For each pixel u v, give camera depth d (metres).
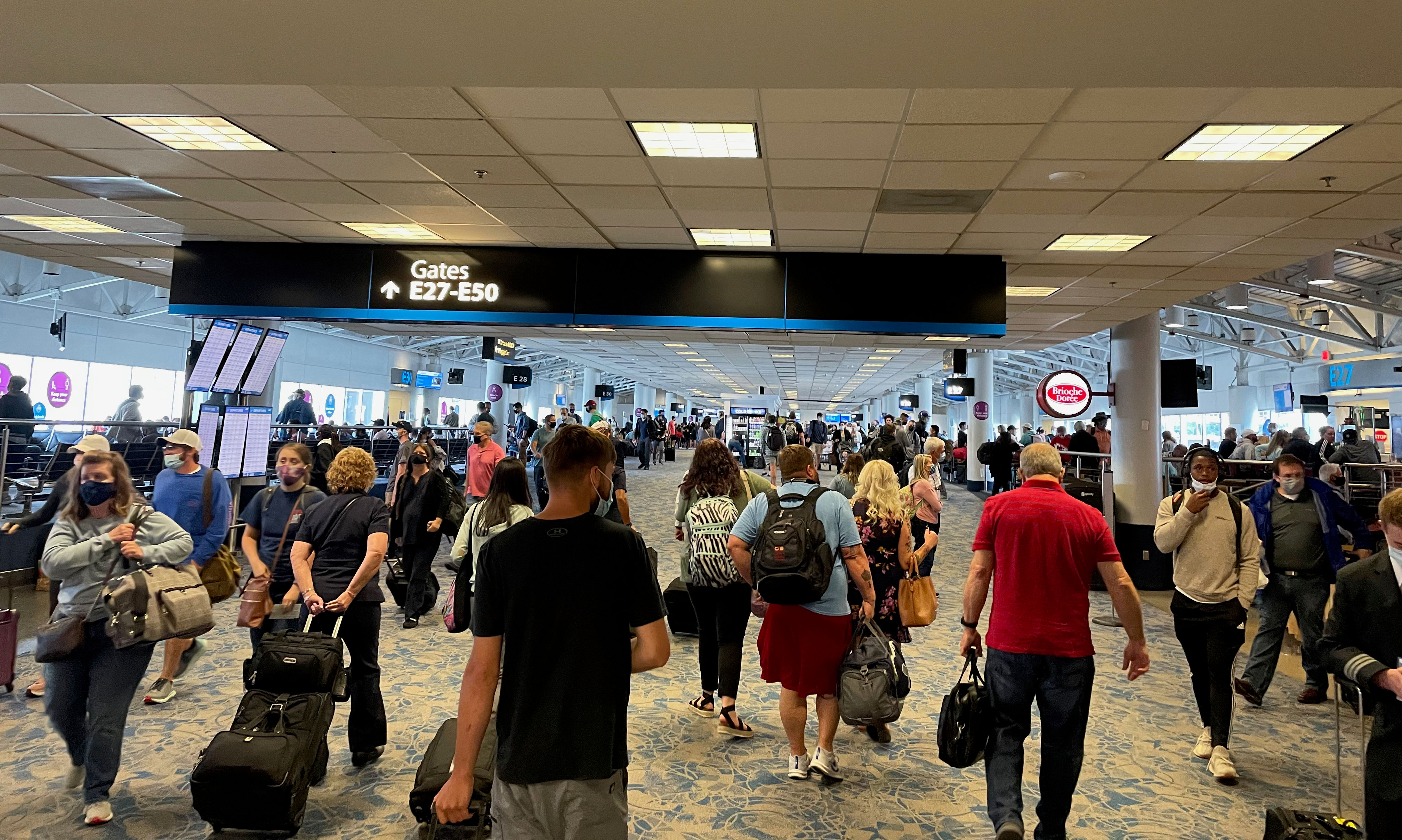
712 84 2.89
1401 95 3.65
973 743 2.67
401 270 7.40
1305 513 4.37
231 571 4.13
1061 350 26.73
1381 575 2.34
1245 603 3.50
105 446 3.20
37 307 15.67
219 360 8.18
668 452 28.31
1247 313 17.22
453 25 2.49
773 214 5.98
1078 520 2.65
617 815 1.81
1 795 3.07
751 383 36.81
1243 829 3.00
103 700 2.91
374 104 4.20
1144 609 7.29
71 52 2.71
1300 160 4.49
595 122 4.34
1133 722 4.18
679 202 5.75
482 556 1.90
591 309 7.27
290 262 7.46
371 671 3.35
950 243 6.64
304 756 2.78
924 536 5.48
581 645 1.81
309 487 3.64
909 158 4.70
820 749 3.32
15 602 6.32
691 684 4.65
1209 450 3.58
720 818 3.02
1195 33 2.41
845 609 3.30
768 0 2.30
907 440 14.39
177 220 6.74
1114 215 5.66
